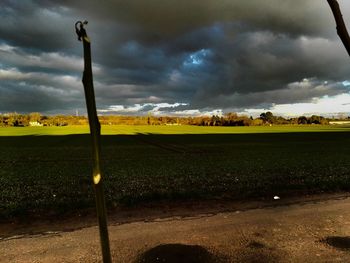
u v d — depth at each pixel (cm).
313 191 1327
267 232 812
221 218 948
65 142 6269
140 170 2198
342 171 1953
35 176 1977
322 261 634
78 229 862
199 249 700
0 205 1115
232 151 4044
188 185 1525
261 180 1647
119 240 767
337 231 816
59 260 662
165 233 812
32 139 7219
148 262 639
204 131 11225
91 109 249
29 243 762
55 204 1118
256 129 12662
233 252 683
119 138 7481
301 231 817
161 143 5875
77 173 2125
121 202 1148
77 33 244
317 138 6975
